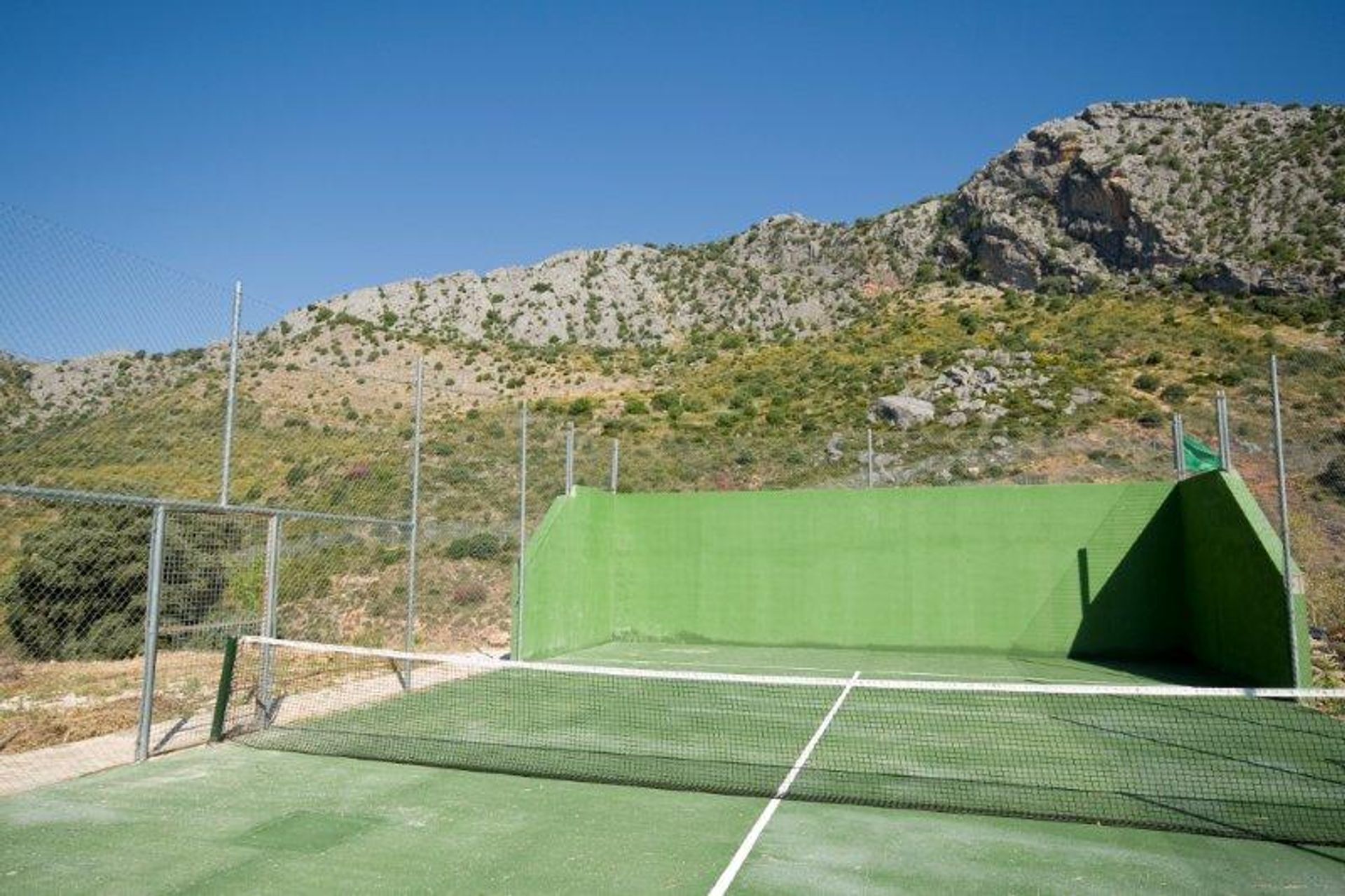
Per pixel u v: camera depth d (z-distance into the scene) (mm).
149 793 6121
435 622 15500
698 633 16125
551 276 93875
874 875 4535
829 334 61531
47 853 4906
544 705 9492
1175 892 4301
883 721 8641
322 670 11555
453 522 17719
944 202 88875
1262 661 10820
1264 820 5422
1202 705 9500
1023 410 29844
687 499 16453
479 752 7324
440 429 21391
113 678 11211
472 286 92188
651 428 28719
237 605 12977
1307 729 8266
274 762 7008
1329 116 67812
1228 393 28203
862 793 6062
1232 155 67500
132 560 12680
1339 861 4711
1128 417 26734
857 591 15461
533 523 18078
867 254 85312
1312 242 53875
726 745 7613
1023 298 63062
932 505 15297
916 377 38188
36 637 12234
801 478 20828
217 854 4887
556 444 21672
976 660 13883
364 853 4883
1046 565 14680
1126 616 14227
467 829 5309
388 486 15664
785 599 15773
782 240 95125
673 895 4273
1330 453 20672
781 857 4801
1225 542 12086
